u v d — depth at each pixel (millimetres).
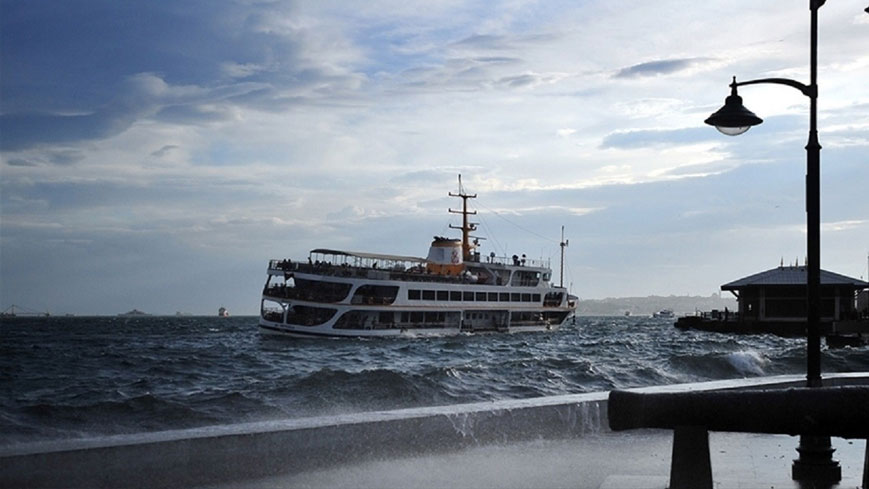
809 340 10836
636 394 8336
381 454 11242
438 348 64062
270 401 24109
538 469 10828
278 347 68250
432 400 25344
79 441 9430
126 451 9258
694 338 99375
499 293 90375
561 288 101875
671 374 35000
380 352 58781
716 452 12836
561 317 104000
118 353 58219
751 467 11344
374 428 11211
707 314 140750
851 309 109562
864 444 14203
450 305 83625
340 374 27781
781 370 39438
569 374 32375
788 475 10625
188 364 45156
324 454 10719
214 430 10297
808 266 10938
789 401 7719
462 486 9742
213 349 65750
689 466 8477
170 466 9539
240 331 128625
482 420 12453
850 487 9633
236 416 21938
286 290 77625
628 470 10820
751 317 116625
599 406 14172
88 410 21469
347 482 9852
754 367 38844
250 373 39844
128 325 180500
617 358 45531
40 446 9062
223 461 9922
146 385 33250
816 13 11055
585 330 142875
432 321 83375
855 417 7516
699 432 8492
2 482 8492
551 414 13383
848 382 17797
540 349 61344
